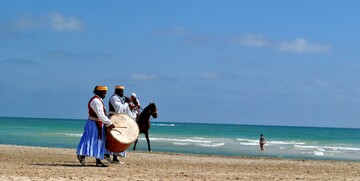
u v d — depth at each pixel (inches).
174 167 684.1
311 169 741.9
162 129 3981.3
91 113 617.0
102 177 513.7
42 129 3085.6
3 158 733.3
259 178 562.6
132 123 642.2
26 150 929.5
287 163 877.2
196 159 893.8
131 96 863.1
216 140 2327.8
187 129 4121.6
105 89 615.2
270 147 1868.8
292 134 3791.8
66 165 640.4
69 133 2477.9
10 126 3718.0
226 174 603.8
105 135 624.7
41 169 576.4
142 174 560.4
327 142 2566.4
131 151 1077.1
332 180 564.1
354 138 3208.7
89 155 610.5
